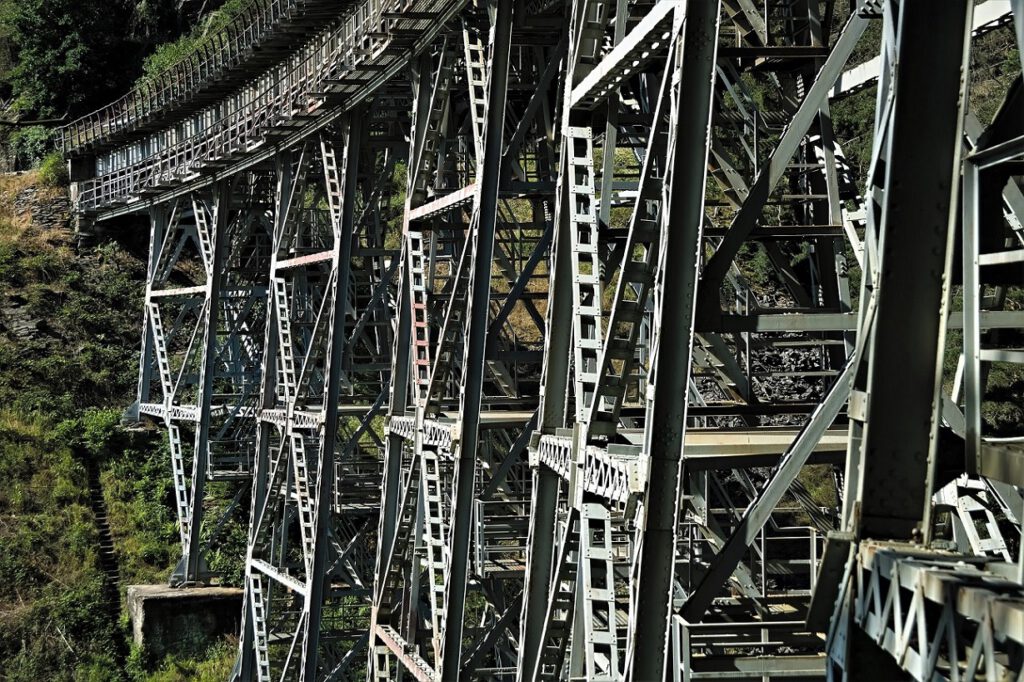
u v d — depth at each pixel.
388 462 26.16
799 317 12.27
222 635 36.84
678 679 12.10
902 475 8.20
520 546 24.69
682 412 11.97
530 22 20.31
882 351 8.18
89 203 51.34
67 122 61.88
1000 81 28.16
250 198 39.03
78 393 45.97
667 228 11.84
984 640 6.45
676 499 12.01
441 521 22.81
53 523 39.97
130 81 62.47
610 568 14.42
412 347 24.28
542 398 17.34
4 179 54.56
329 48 31.41
